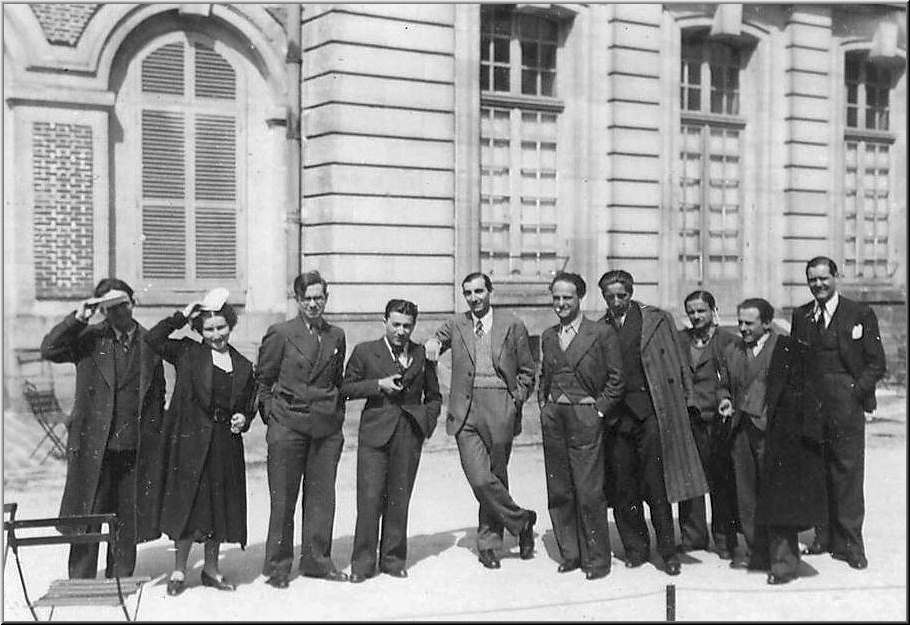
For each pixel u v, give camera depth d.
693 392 6.41
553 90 14.05
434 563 6.28
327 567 5.88
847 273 16.75
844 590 5.71
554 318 13.56
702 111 15.42
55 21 11.10
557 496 6.10
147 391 5.70
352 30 12.01
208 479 5.58
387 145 12.27
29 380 10.90
